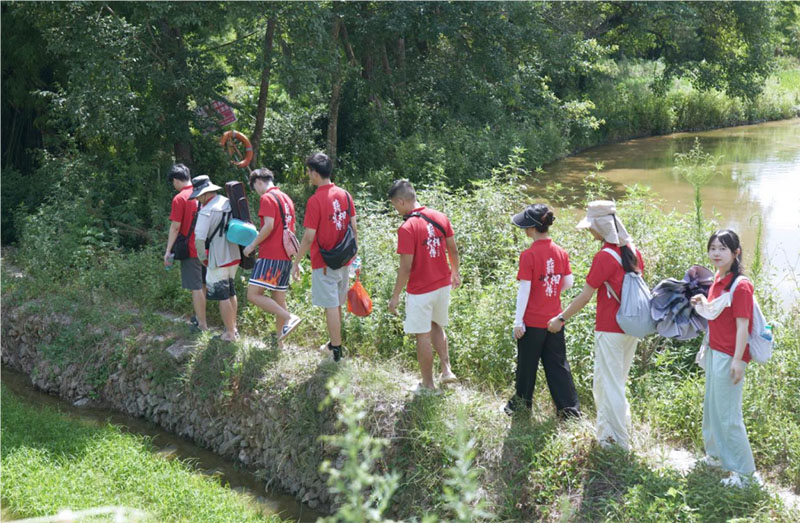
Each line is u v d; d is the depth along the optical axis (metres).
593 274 5.46
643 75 37.94
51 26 12.55
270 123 18.31
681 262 8.02
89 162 12.87
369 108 19.64
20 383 9.17
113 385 8.45
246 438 7.21
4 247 12.08
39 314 9.39
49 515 5.87
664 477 5.30
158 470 6.71
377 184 17.09
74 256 10.31
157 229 11.66
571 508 5.31
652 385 6.70
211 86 13.45
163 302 9.42
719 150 25.12
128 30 12.09
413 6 17.81
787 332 7.04
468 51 19.75
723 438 5.25
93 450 7.01
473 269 8.98
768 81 37.94
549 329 5.91
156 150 14.09
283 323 7.48
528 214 5.92
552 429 5.89
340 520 5.96
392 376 7.00
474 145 20.22
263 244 7.37
